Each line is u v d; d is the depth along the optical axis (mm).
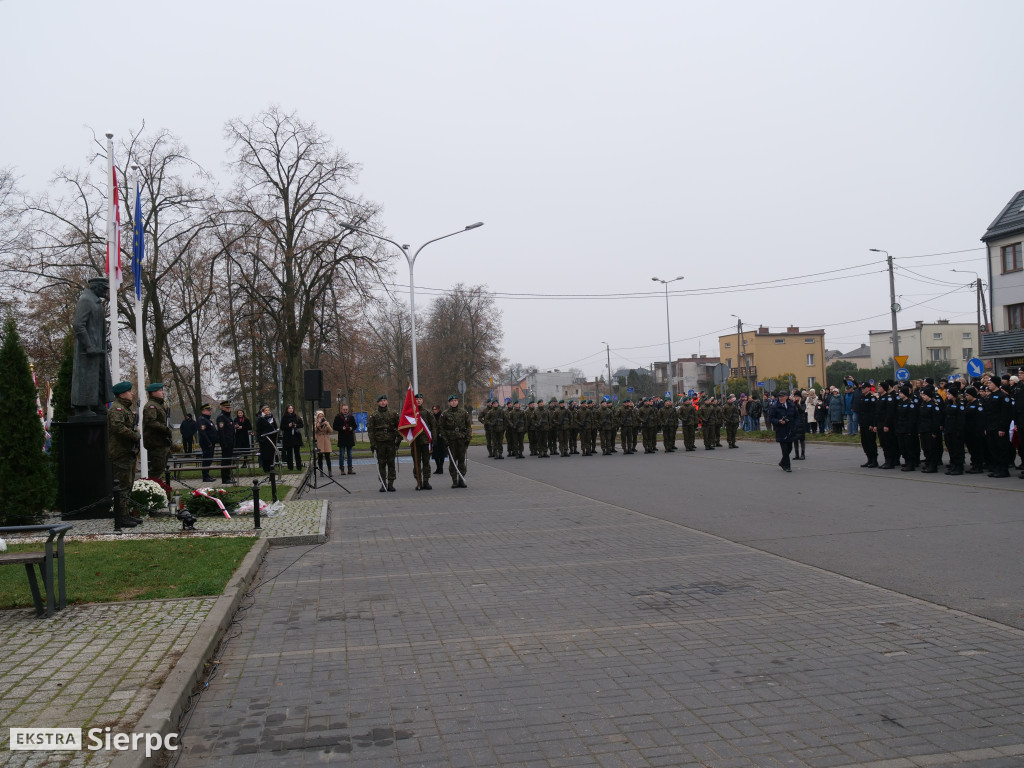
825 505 13211
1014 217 42031
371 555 10242
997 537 9742
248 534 11500
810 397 33531
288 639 6477
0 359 12867
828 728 4375
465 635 6441
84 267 31031
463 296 68312
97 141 31625
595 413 29203
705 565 8914
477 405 72312
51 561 6930
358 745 4336
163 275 32812
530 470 23281
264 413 23047
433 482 20547
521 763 4055
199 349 39875
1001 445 15969
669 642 6078
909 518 11453
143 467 14078
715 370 32688
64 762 3822
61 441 13023
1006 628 6121
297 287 34875
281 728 4598
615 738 4328
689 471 20719
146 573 8453
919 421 17797
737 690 5000
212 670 5660
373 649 6129
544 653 5902
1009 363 41625
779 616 6699
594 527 11992
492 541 11023
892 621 6426
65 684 4996
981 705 4629
